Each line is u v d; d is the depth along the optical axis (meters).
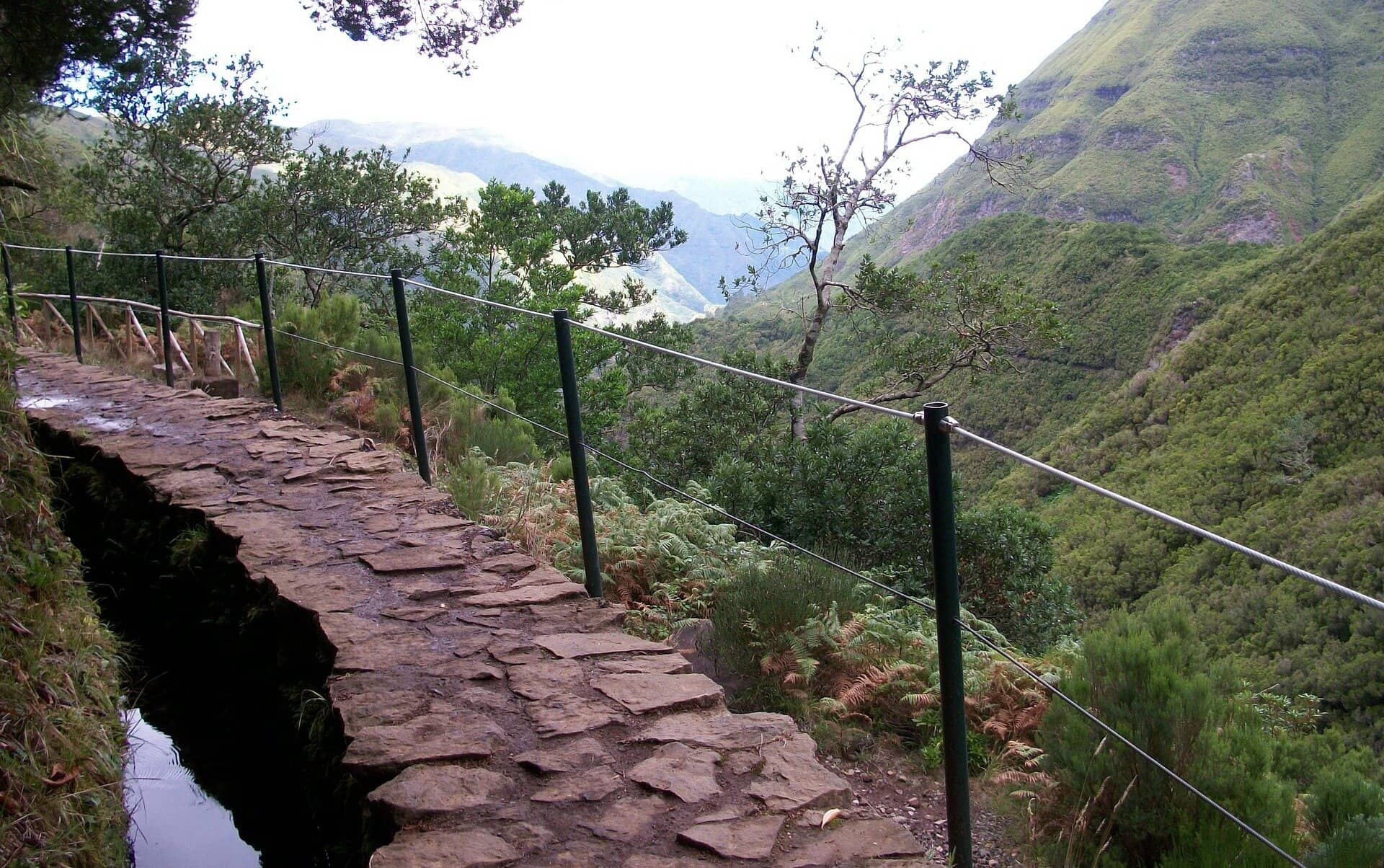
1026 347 19.91
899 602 7.68
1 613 3.72
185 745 4.54
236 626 4.66
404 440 7.74
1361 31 173.12
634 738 3.03
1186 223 144.75
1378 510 32.31
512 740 3.00
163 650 5.47
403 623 3.95
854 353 40.91
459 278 18.91
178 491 5.74
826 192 20.55
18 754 3.09
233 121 20.75
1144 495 49.41
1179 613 3.66
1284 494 42.25
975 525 10.77
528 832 2.51
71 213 19.56
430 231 22.80
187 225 21.05
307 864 3.58
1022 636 10.32
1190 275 75.50
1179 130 162.12
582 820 2.58
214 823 3.97
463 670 3.51
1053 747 3.36
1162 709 3.06
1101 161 162.12
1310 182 144.25
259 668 4.41
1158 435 56.22
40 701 3.49
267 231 21.16
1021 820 3.34
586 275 24.52
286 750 3.94
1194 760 3.03
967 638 5.04
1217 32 178.12
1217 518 43.56
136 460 6.41
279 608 4.25
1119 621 3.62
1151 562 25.09
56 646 4.01
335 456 6.48
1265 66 170.88
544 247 19.62
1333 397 46.56
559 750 2.94
